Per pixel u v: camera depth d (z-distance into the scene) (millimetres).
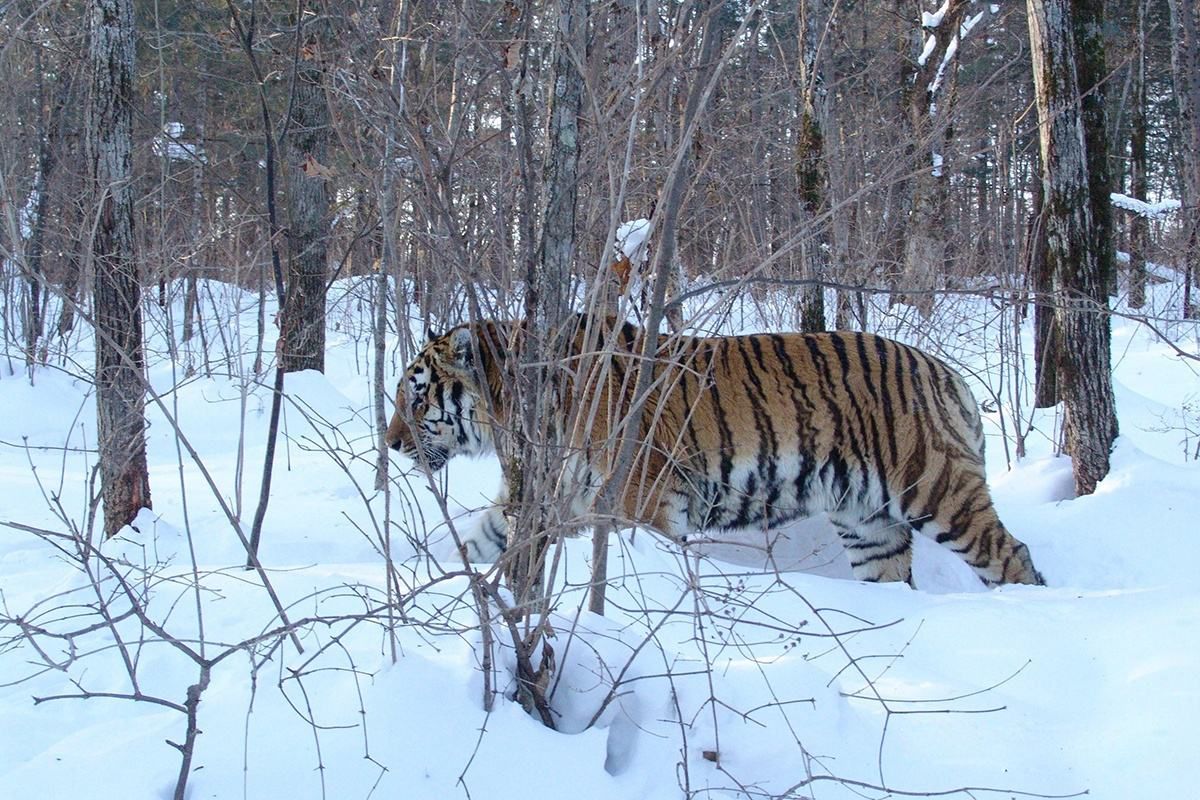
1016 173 10852
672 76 3457
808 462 5441
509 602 3469
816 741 3186
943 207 11406
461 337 4996
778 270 8320
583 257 3588
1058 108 6598
